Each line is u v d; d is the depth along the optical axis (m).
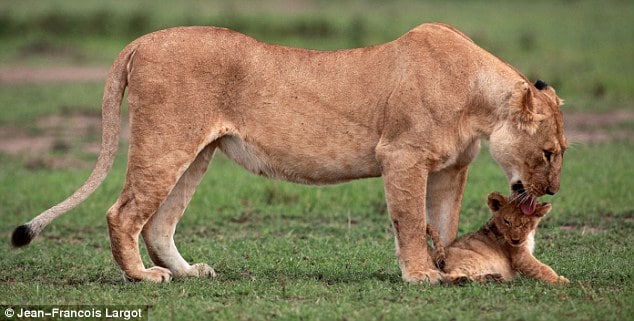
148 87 20.22
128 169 20.44
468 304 17.98
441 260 19.88
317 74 20.58
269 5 101.00
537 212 19.84
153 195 20.33
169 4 98.50
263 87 20.55
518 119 19.48
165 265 21.36
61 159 38.53
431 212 20.97
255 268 22.09
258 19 80.44
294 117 20.53
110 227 20.38
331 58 20.72
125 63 20.72
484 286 19.14
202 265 21.61
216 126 20.52
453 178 20.75
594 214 27.12
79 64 65.94
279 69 20.61
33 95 53.47
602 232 25.25
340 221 27.80
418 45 20.22
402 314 17.33
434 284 19.58
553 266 21.47
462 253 19.98
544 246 23.86
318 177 20.97
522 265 20.00
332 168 20.73
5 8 91.00
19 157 38.72
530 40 70.56
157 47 20.44
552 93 20.31
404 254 19.95
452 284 19.55
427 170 19.89
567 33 79.69
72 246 25.06
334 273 21.27
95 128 45.31
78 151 40.09
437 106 19.73
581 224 26.39
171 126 20.23
